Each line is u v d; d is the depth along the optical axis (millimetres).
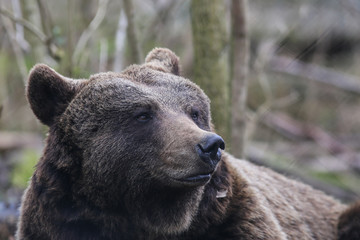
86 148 7488
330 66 25031
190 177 7105
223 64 12234
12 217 11625
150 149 7402
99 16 14422
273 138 22125
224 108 12180
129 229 7855
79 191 7578
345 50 24688
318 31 22703
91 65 16609
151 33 16875
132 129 7473
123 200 7668
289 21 22578
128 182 7551
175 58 8875
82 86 7875
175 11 17375
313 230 9875
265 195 8906
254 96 22719
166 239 7953
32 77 7637
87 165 7492
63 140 7566
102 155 7473
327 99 24281
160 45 16938
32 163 17500
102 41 16469
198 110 7816
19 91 21547
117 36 15117
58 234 7676
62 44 14273
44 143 7973
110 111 7492
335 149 20344
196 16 12164
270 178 9898
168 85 7836
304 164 20219
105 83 7637
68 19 13977
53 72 7738
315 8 22547
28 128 22125
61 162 7539
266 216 8195
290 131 21219
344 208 11102
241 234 7980
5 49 20734
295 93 20750
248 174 8969
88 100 7570
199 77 12273
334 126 23562
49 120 7844
